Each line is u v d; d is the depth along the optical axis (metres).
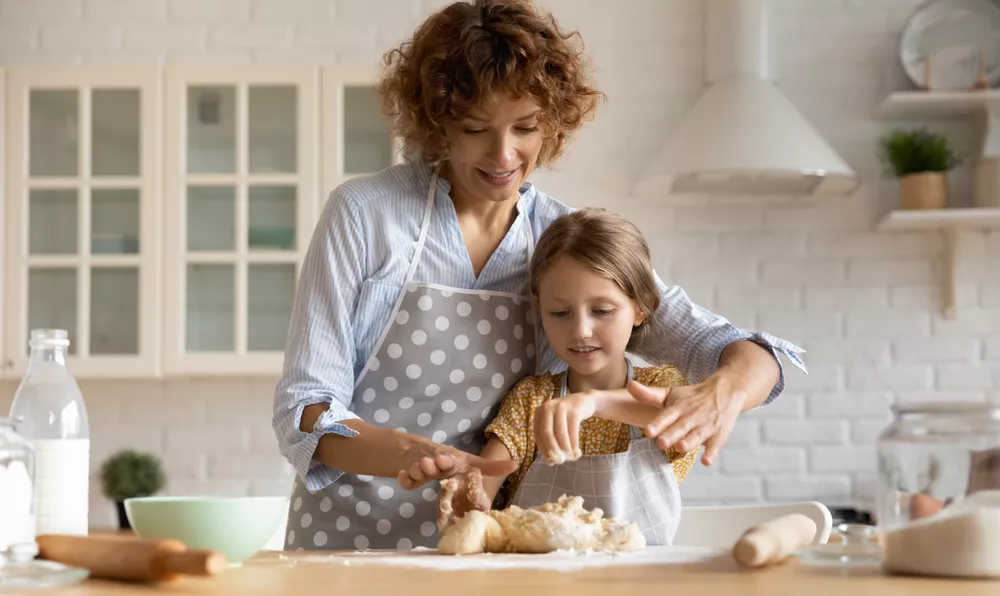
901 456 0.92
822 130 3.36
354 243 1.44
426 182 1.50
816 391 3.31
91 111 3.14
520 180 1.42
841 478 3.28
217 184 3.11
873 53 3.37
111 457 3.12
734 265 3.33
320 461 1.34
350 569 1.01
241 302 3.08
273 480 3.31
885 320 3.31
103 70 3.13
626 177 3.34
